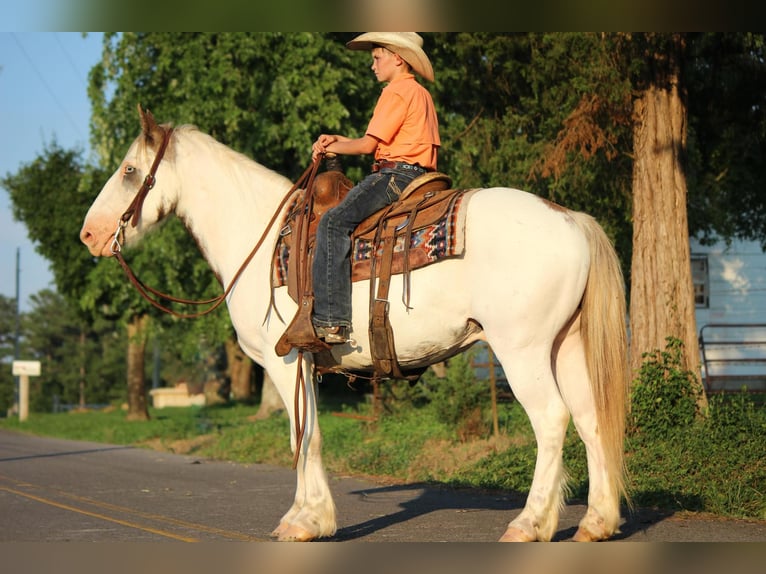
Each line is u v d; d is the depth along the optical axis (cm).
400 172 593
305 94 1714
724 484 766
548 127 1305
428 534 643
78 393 7950
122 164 670
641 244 1027
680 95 1026
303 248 590
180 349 2559
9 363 8238
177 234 1909
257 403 3266
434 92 1561
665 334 1003
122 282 2195
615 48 1039
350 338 582
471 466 1042
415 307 554
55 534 664
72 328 9469
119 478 1111
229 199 658
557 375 570
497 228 541
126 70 1952
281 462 1298
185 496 914
